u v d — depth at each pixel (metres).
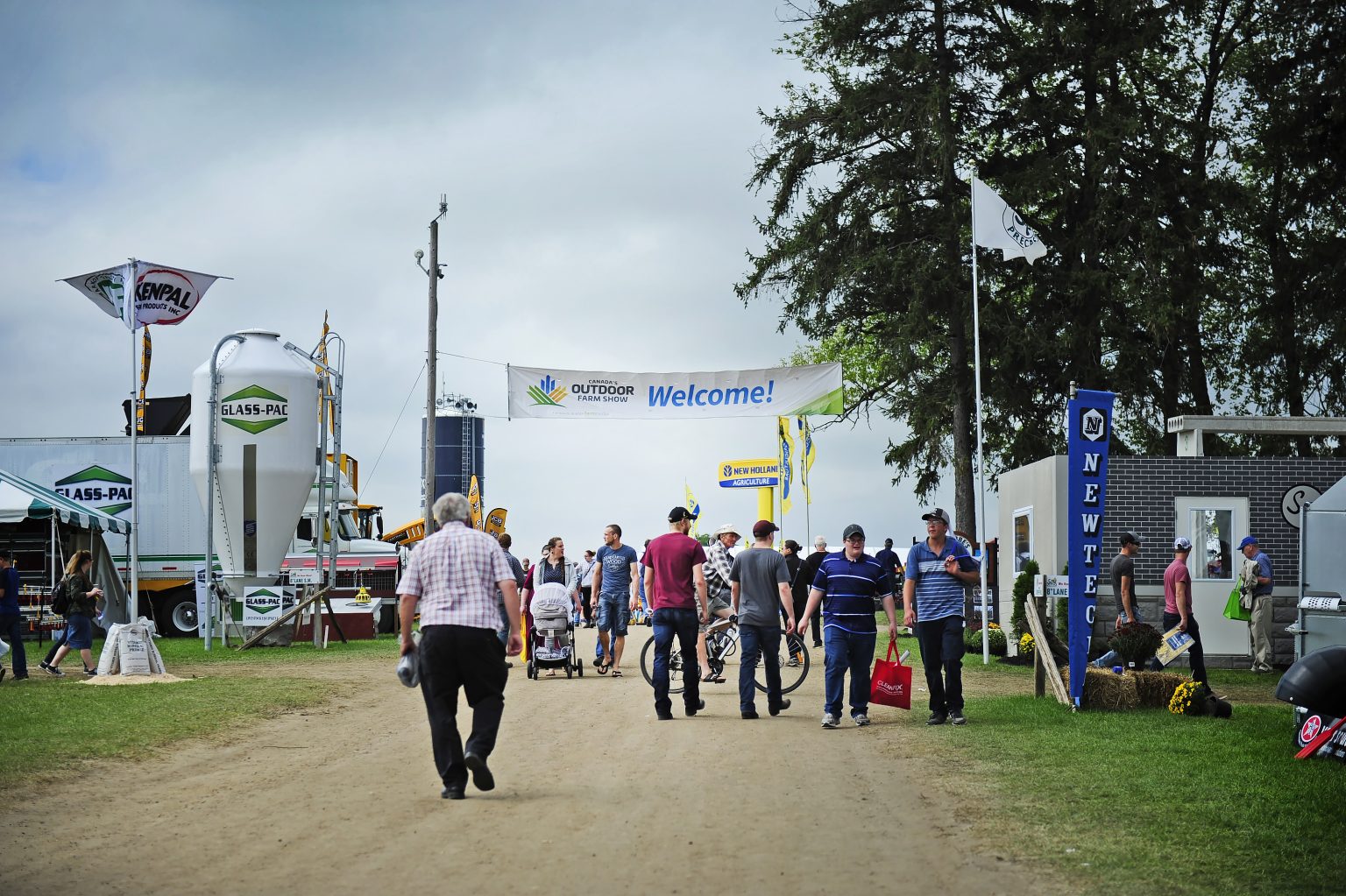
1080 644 14.10
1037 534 22.30
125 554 33.97
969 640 23.94
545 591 18.83
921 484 33.41
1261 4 33.88
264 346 27.92
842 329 33.72
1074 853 7.04
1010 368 30.50
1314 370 32.88
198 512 34.00
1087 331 30.00
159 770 10.12
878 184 31.02
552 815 8.08
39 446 34.00
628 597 19.47
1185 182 30.39
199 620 31.66
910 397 31.12
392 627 35.41
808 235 31.55
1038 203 31.77
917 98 30.36
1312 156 31.66
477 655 8.68
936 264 29.83
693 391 27.75
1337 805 8.40
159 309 24.52
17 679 18.02
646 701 15.54
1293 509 20.92
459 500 9.03
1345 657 10.49
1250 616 20.19
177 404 39.28
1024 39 32.81
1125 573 16.19
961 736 11.91
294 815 8.14
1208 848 7.18
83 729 12.03
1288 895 6.21
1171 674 14.26
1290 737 11.73
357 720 13.79
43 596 27.02
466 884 6.35
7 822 7.96
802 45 34.72
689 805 8.45
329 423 28.12
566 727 12.86
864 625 12.84
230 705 14.52
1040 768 9.97
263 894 6.16
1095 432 14.09
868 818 8.02
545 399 27.55
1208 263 31.50
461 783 8.73
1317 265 32.22
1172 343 31.61
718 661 17.56
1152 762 10.24
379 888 6.27
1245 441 34.59
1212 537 21.00
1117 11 30.25
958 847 7.20
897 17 32.16
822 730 12.52
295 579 27.23
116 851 7.11
